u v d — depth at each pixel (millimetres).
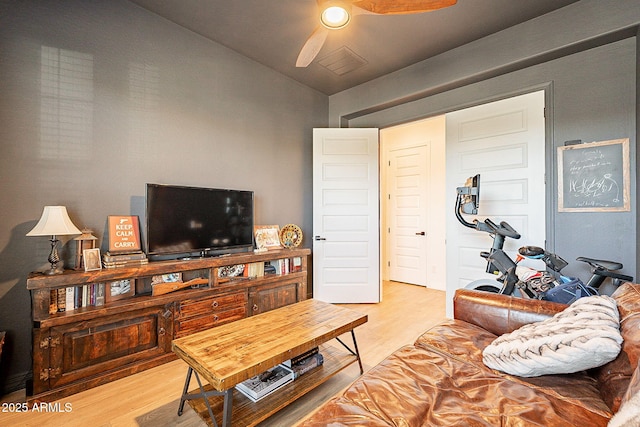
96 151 2410
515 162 3006
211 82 3137
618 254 2484
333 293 4066
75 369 1978
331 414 1072
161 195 2621
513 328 1675
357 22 2770
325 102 4434
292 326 1924
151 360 2283
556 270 2346
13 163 2068
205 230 2930
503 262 2527
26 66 2119
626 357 1108
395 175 5535
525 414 1061
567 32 2578
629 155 2443
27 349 2111
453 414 1079
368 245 4086
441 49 3236
